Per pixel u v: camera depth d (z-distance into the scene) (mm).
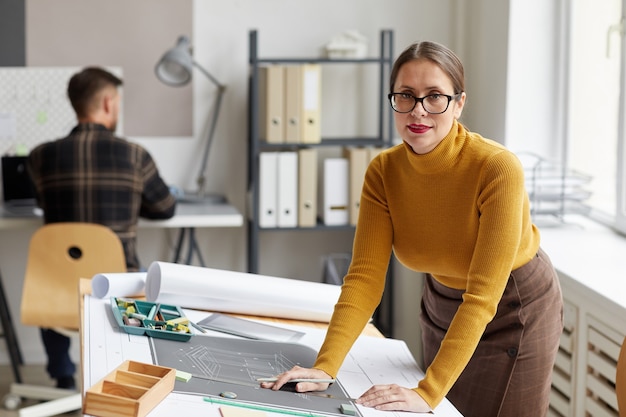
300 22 4672
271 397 1813
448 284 2303
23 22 4512
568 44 4176
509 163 1991
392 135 4492
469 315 1923
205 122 4691
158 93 4645
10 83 4543
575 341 3256
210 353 2061
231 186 4742
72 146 3762
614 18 3861
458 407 2424
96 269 3576
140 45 4598
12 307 4695
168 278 2428
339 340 2016
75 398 3914
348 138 4727
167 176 4707
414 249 2174
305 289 2480
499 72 4301
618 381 2082
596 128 4066
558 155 4266
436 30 4762
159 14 4590
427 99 1942
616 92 3910
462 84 1990
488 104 4457
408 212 2137
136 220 3885
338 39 4438
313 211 4422
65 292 3598
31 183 4070
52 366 4141
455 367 1890
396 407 1813
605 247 3662
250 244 4598
